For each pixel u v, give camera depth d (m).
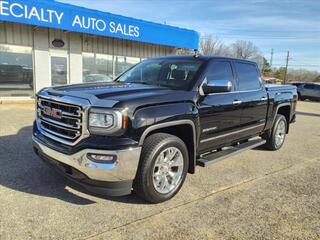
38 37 13.66
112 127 3.25
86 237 3.04
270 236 3.23
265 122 6.07
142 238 3.07
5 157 5.26
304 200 4.14
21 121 8.62
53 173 4.59
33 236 3.01
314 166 5.73
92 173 3.30
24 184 4.17
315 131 9.80
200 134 4.28
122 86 4.13
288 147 7.21
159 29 16.50
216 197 4.11
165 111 3.65
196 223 3.41
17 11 11.65
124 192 3.50
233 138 5.17
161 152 3.67
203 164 4.40
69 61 14.84
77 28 13.31
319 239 3.21
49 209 3.54
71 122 3.46
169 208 3.73
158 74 4.76
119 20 14.68
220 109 4.57
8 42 12.91
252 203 3.98
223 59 4.96
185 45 18.16
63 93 3.68
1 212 3.41
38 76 13.94
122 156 3.27
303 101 29.14
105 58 16.19
